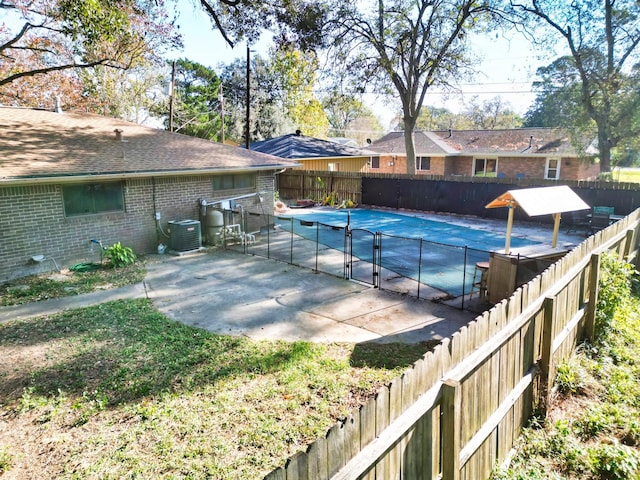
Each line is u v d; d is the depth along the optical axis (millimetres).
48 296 8578
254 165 14562
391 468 2539
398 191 21094
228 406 4715
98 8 11047
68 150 11633
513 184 17625
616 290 6555
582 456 3938
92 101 28266
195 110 42031
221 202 13578
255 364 5684
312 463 2031
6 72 22594
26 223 9945
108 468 3793
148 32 18500
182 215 13211
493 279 7633
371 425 2355
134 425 4406
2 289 9008
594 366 5586
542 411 4574
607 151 20328
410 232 15484
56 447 4090
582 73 20094
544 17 20625
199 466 3799
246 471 3736
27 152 10789
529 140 28938
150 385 5168
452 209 19484
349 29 22422
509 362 3934
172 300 8375
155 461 3873
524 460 3943
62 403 4820
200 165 13148
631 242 9117
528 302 4246
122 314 7555
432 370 2820
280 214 19734
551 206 8078
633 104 18875
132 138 14148
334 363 5715
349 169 28234
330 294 8703
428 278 9727
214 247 13008
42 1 16359
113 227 11594
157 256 11977
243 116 43969
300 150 25688
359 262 11227
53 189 10320
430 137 32844
